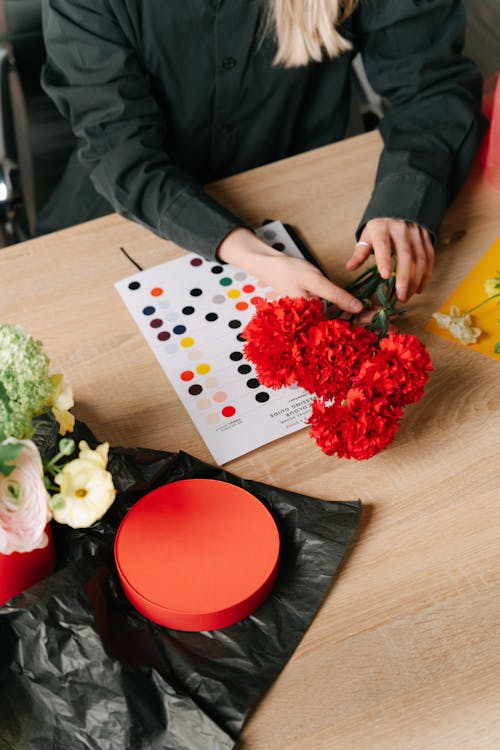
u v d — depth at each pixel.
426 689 0.72
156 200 1.13
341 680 0.73
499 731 0.70
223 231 1.07
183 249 1.12
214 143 1.40
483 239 1.11
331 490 0.87
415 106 1.24
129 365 0.98
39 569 0.77
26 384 0.67
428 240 1.09
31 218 1.69
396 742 0.70
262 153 1.44
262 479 0.88
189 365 0.97
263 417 0.92
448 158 1.17
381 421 0.78
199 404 0.94
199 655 0.74
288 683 0.73
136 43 1.22
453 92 1.24
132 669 0.71
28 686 0.70
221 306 1.04
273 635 0.75
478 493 0.86
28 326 1.03
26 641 0.71
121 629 0.75
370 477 0.87
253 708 0.71
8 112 1.43
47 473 0.75
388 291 1.01
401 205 1.09
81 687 0.70
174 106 1.32
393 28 1.25
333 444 0.80
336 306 1.02
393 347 0.81
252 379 0.96
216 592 0.74
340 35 1.27
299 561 0.80
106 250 1.12
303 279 1.00
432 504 0.85
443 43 1.26
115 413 0.94
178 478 0.86
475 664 0.74
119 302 1.05
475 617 0.77
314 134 1.46
